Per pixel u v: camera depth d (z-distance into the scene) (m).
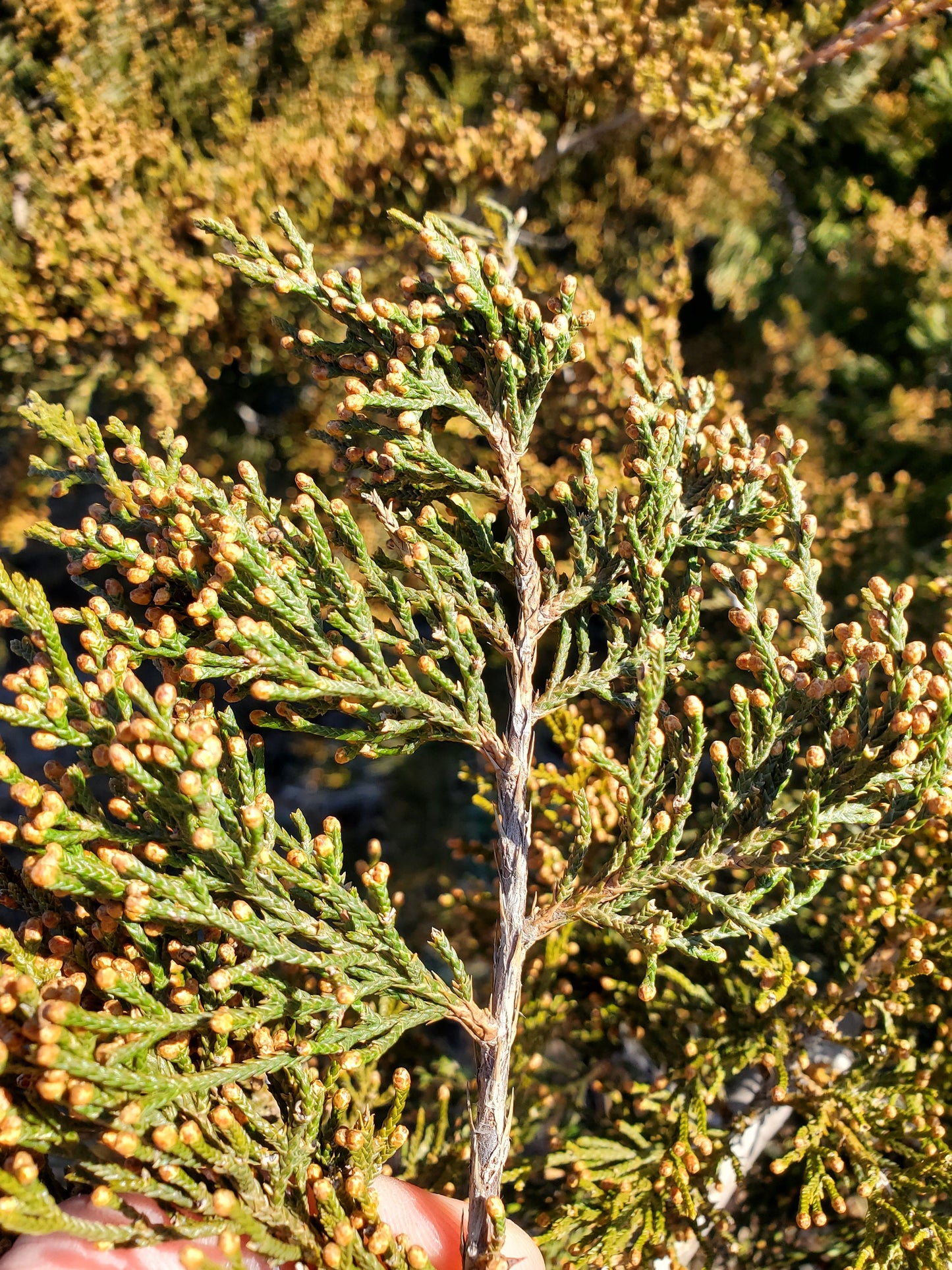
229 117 5.10
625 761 3.50
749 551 2.05
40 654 1.75
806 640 1.99
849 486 4.78
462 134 4.58
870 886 2.75
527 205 6.11
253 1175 1.56
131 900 1.49
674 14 4.71
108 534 1.77
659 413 2.23
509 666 2.06
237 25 5.70
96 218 4.36
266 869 1.65
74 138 4.49
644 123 4.91
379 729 1.91
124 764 1.43
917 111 6.05
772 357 6.38
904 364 6.77
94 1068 1.34
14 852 5.42
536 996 2.90
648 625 1.99
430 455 1.98
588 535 2.09
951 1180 2.12
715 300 6.82
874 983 2.47
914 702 1.75
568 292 1.92
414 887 6.52
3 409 5.07
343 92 5.45
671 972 2.71
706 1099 2.45
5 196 4.50
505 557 2.09
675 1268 2.37
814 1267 3.19
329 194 4.69
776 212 6.99
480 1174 1.90
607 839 2.68
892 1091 2.45
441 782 6.80
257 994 1.78
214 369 5.02
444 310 1.98
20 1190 1.30
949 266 6.17
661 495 2.02
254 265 1.91
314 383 5.39
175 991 1.59
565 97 4.97
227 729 1.71
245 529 1.76
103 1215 1.57
